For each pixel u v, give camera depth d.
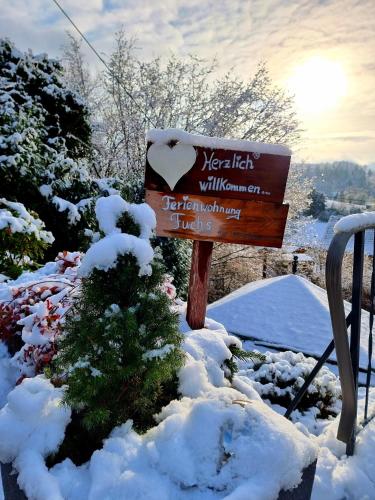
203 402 1.00
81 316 1.07
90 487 0.88
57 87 6.89
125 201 1.14
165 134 1.97
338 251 1.22
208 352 1.57
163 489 0.86
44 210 5.25
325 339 3.29
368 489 1.27
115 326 0.98
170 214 2.05
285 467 0.89
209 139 1.96
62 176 5.46
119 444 0.98
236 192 2.02
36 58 7.09
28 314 2.06
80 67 9.52
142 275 1.07
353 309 1.36
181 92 8.28
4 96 5.44
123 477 0.87
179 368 1.27
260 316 3.66
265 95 8.13
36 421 1.01
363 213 1.31
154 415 1.16
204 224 2.04
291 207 9.12
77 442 1.06
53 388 1.12
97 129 8.60
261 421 0.96
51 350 1.76
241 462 0.89
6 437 0.97
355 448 1.42
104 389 1.04
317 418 2.10
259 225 2.04
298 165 8.99
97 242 1.03
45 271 3.00
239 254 9.61
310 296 3.89
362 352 3.04
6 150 4.85
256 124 8.32
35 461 0.93
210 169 2.00
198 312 2.10
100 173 8.49
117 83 8.09
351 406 1.37
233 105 8.02
